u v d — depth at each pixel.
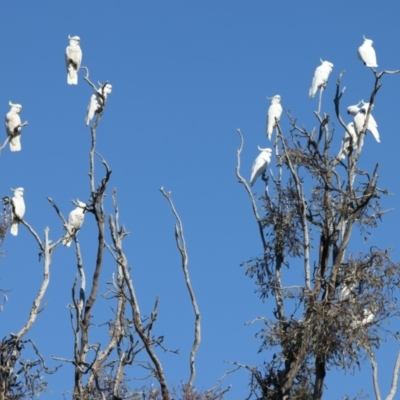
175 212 35.72
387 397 33.09
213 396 32.66
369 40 39.47
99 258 35.53
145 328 33.75
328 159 36.62
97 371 34.59
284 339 34.78
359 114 37.47
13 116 38.69
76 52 38.94
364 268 35.22
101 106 35.66
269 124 41.16
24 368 34.78
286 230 37.09
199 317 34.88
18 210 37.81
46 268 36.06
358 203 36.16
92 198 35.19
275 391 34.62
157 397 33.31
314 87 39.78
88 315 35.69
